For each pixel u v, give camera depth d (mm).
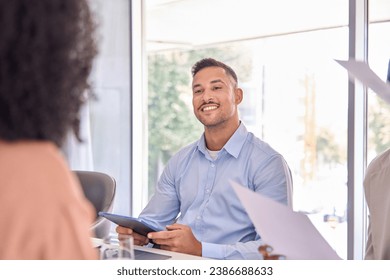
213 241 2168
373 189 1545
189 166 2330
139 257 1692
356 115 2766
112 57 3760
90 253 731
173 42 4672
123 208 3828
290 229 1097
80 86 796
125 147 3836
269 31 4359
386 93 925
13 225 664
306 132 4203
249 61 4703
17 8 699
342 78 2969
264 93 4590
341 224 3199
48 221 678
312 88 4098
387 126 2805
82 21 789
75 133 819
